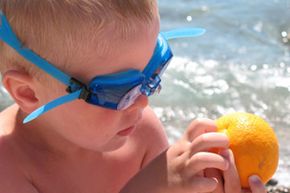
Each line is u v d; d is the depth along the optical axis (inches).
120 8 90.8
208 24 299.6
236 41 283.1
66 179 104.8
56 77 93.6
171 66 252.2
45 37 92.6
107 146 98.3
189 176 94.4
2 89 223.0
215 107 226.2
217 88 238.1
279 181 175.6
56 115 97.7
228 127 95.7
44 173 103.3
